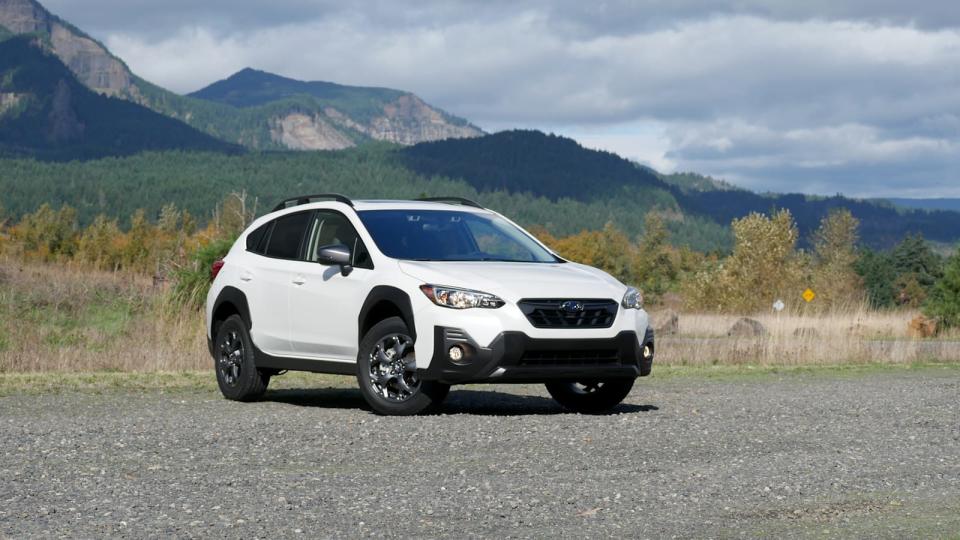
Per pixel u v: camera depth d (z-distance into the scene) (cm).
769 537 482
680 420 905
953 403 1133
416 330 884
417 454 707
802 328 2288
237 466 660
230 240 1986
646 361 929
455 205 1064
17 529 486
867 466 682
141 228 9162
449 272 895
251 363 1062
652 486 599
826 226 10431
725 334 3161
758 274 4941
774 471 655
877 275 12331
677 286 9125
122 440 760
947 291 3148
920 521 517
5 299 2086
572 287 895
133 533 479
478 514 523
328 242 1008
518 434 792
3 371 1437
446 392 901
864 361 1966
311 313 991
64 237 9250
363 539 473
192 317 1797
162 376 1356
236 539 471
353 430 808
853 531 495
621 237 17400
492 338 858
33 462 670
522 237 1034
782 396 1194
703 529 496
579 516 521
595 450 729
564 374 881
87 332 1745
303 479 614
